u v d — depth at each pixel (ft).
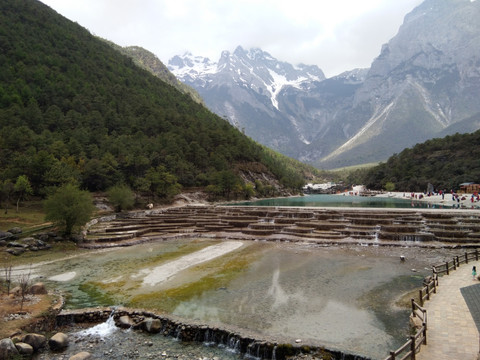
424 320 68.85
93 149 399.65
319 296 104.37
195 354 75.82
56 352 76.95
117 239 201.57
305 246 180.96
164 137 536.83
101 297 107.34
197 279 124.67
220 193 518.78
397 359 66.08
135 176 406.41
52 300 102.42
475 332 68.49
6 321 85.76
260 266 141.28
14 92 457.27
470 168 554.87
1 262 154.10
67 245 187.83
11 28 616.80
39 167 290.97
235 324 84.79
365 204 427.74
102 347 79.15
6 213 233.14
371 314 89.86
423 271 129.29
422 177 614.75
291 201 535.60
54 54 625.41
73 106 514.68
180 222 261.24
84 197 204.95
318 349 72.18
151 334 85.87
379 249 170.19
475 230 193.88
